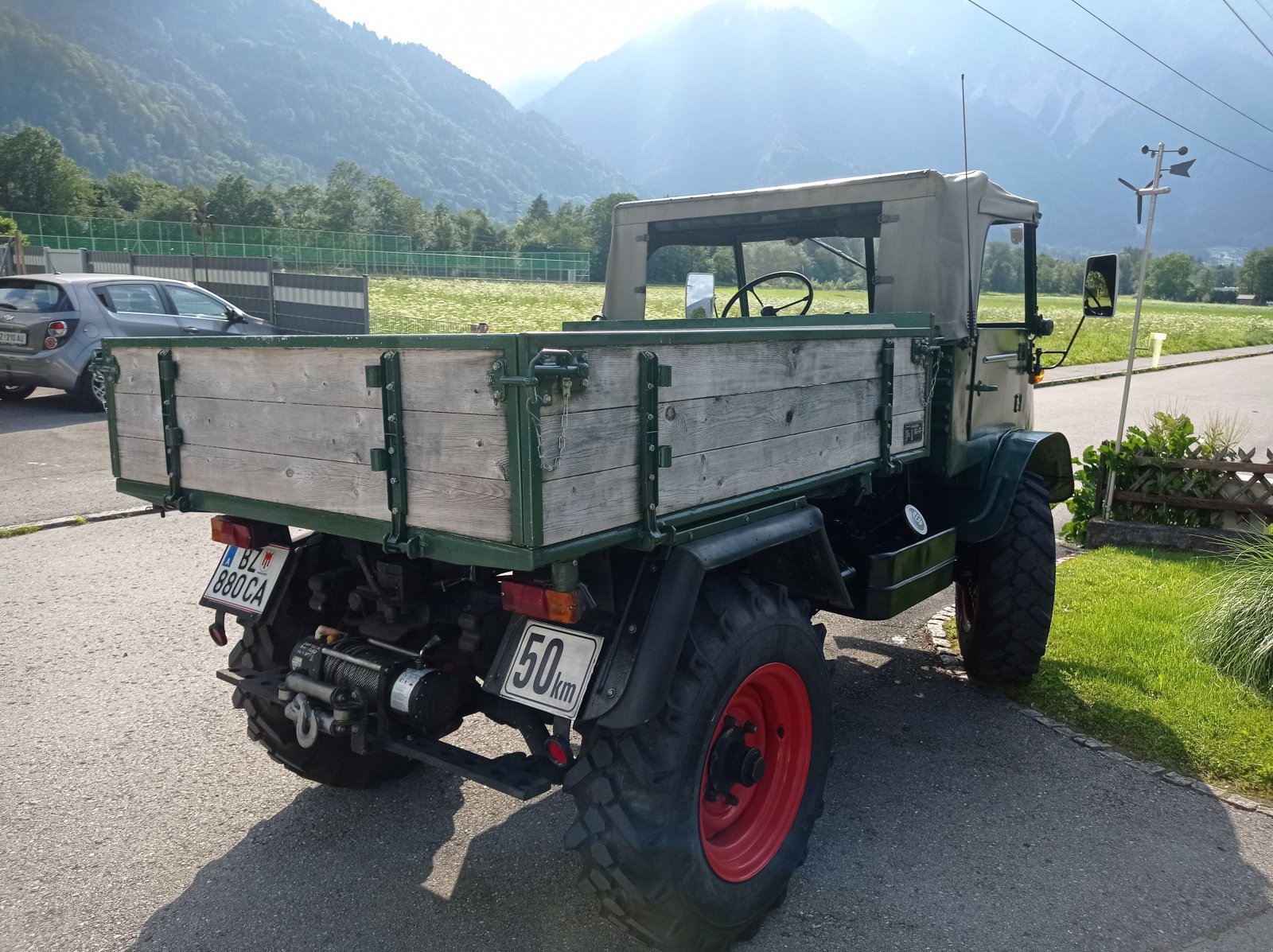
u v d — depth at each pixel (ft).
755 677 8.87
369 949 8.79
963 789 12.03
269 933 9.01
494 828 11.02
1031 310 15.78
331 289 48.24
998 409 14.85
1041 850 10.61
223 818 11.12
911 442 11.87
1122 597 19.31
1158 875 10.14
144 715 13.79
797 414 9.41
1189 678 15.30
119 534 23.81
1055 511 29.76
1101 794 11.94
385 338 7.40
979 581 14.52
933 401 12.92
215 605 10.58
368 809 11.41
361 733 8.99
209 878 9.91
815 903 9.59
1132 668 15.72
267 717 10.55
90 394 37.35
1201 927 9.22
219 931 9.03
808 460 9.66
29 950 8.71
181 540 23.34
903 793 11.91
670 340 7.60
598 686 7.63
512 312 131.34
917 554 11.98
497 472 6.74
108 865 10.12
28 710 13.87
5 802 11.34
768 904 9.03
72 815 11.09
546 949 8.82
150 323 38.11
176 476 9.91
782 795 9.52
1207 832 11.05
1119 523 24.06
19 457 30.83
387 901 9.55
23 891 9.62
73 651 16.14
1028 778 12.35
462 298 160.66
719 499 8.44
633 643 7.76
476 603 9.10
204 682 14.97
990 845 10.70
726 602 8.50
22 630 17.11
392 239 265.75
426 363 7.14
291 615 10.53
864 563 11.51
